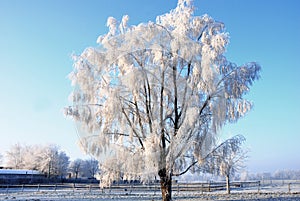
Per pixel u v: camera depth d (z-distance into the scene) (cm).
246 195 2111
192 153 1161
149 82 1084
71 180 4991
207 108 1129
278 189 2931
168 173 1102
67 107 1088
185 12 1270
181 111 1064
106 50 1147
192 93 1081
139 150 1061
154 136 1030
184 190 2875
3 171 5191
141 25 1133
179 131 1028
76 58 1169
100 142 1068
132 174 1087
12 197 2245
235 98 1197
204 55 1112
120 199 1930
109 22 1256
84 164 6975
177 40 1097
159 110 1067
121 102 1090
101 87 1129
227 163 1216
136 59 1131
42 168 5956
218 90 1135
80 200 1902
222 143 1214
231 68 1216
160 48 1110
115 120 1084
